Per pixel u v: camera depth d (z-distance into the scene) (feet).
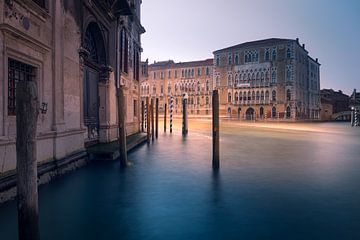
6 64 20.18
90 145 42.22
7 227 16.37
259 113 214.48
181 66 255.09
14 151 20.74
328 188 25.90
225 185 26.91
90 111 42.14
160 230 16.85
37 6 24.00
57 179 27.37
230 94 225.35
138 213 19.51
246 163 38.83
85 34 39.70
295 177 30.32
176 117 235.20
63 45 29.43
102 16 43.06
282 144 62.90
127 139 57.00
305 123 180.75
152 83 266.16
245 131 105.50
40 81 25.34
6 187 19.35
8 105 21.66
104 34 45.06
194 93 248.32
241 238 15.80
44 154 25.88
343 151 51.34
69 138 30.96
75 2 32.68
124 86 56.34
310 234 16.28
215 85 231.91
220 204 21.47
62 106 29.14
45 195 22.98
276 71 208.23
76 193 23.72
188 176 30.60
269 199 22.72
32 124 12.26
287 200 22.44
